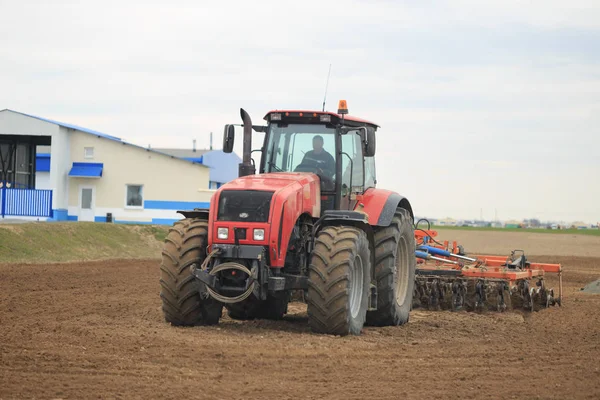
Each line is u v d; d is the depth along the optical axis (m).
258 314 12.21
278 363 8.11
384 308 11.88
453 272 14.29
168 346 8.77
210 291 10.04
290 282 10.20
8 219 35.00
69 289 15.85
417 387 7.17
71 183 36.97
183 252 10.31
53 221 32.19
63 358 7.93
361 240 10.58
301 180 10.68
